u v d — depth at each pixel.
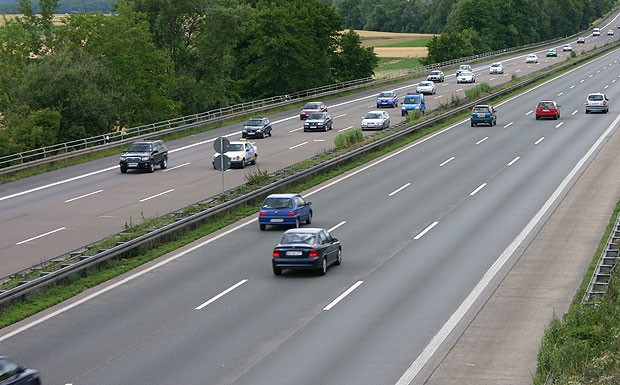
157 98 148.75
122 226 61.62
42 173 90.19
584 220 59.66
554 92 155.12
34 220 65.44
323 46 192.75
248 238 57.28
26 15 149.75
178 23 170.75
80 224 63.12
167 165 92.38
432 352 33.88
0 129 110.56
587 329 33.22
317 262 46.09
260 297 42.62
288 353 33.81
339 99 161.62
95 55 142.00
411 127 108.50
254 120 113.25
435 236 56.16
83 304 42.31
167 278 47.19
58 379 31.31
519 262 49.00
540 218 60.75
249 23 179.12
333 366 32.22
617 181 73.62
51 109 118.38
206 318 39.09
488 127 114.19
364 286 44.38
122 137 117.25
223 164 66.19
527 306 40.47
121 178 84.88
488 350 34.28
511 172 80.44
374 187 75.44
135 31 146.62
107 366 32.62
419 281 45.19
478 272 46.88
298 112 143.50
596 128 108.69
